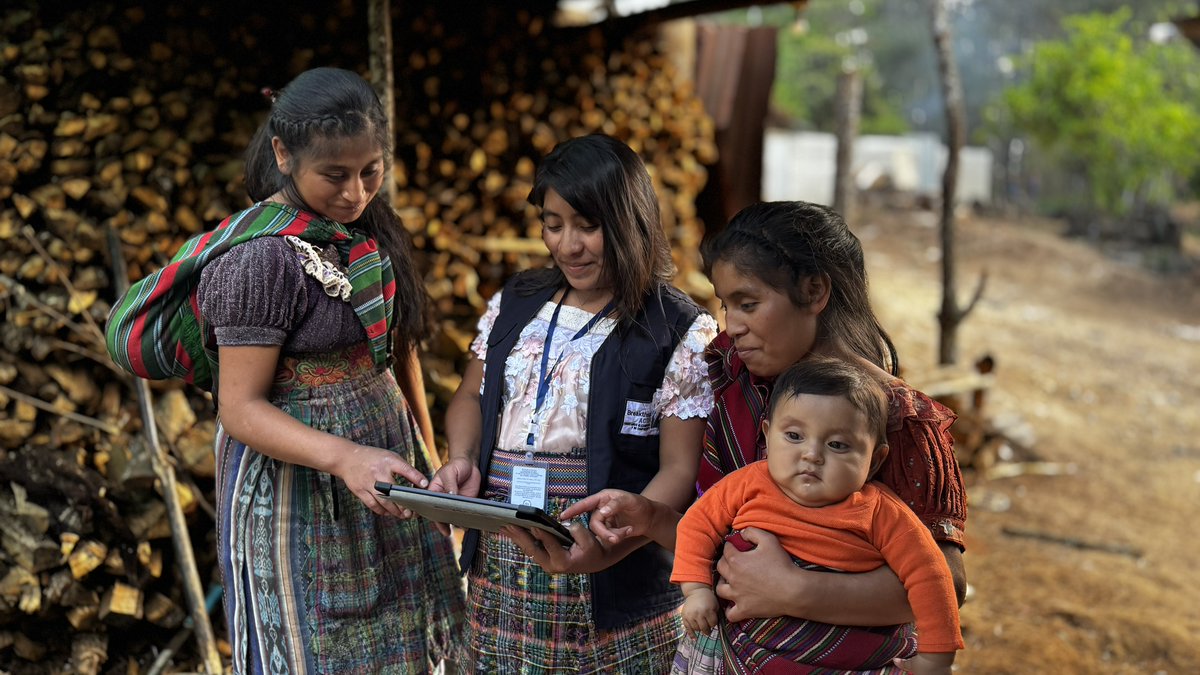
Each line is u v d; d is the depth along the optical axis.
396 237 2.41
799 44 38.38
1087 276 16.66
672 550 2.13
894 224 19.83
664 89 6.68
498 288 5.60
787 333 1.93
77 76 3.99
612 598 2.23
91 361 3.83
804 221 1.94
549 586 2.23
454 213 5.43
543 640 2.25
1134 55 22.28
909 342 10.60
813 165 25.42
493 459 2.28
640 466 2.23
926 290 13.98
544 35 6.02
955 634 1.79
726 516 1.98
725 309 1.99
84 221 3.90
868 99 41.09
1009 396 9.42
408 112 5.31
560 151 2.15
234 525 2.27
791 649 1.89
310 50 4.74
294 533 2.25
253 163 2.23
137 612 3.48
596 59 6.12
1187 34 12.38
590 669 2.25
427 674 2.45
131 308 2.15
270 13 4.70
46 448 3.60
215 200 4.29
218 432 2.35
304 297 2.15
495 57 5.60
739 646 1.94
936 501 1.89
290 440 2.11
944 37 7.06
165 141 4.15
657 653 2.31
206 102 4.33
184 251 2.16
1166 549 6.18
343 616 2.29
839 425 1.79
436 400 4.80
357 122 2.05
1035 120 20.91
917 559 1.81
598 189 2.09
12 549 3.35
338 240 2.21
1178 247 19.78
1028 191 28.81
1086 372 10.94
